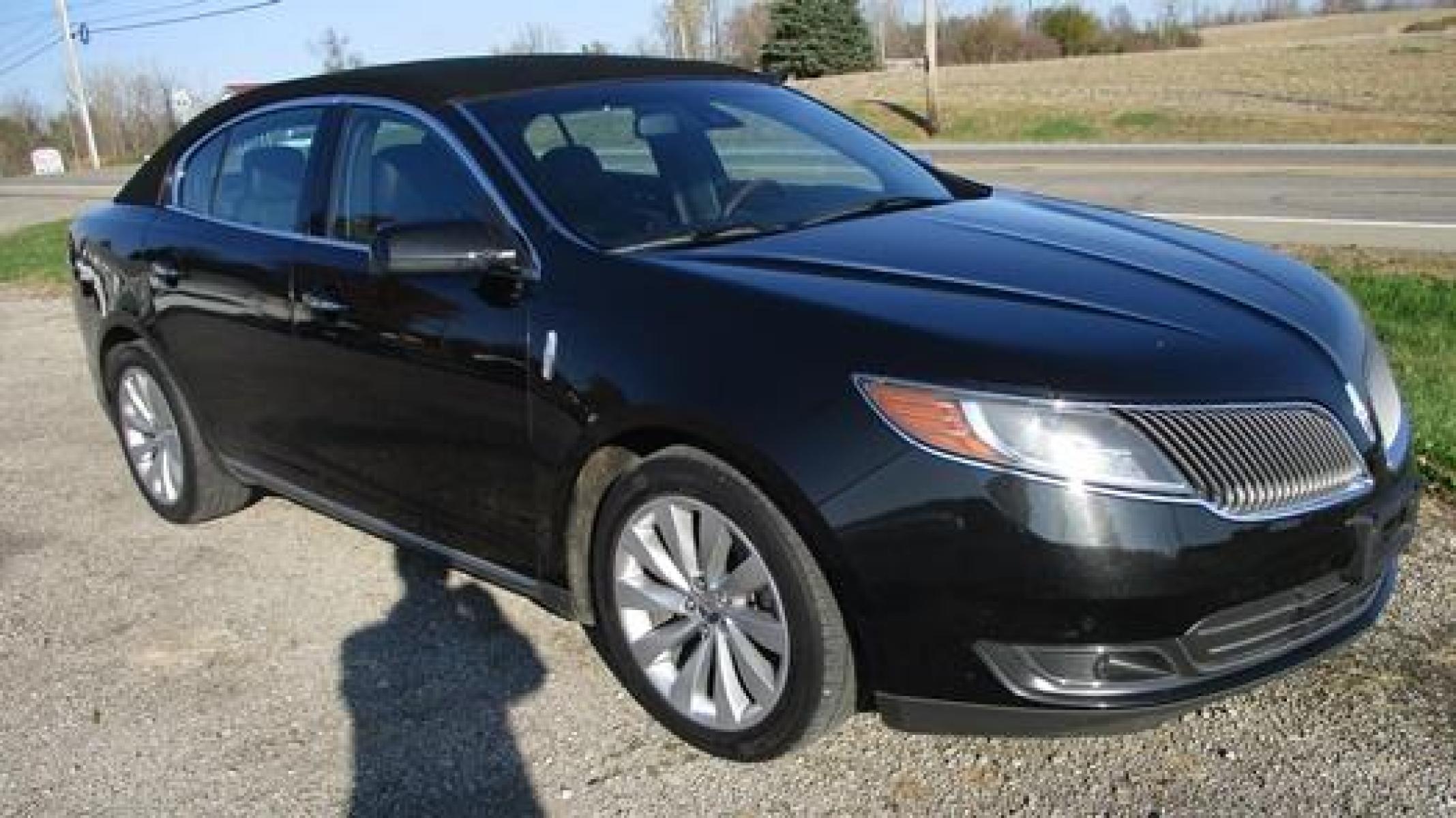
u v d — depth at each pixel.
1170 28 62.06
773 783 3.23
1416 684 3.48
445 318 3.69
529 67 4.38
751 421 3.00
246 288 4.45
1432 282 8.22
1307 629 3.01
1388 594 3.32
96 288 5.32
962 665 2.86
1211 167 19.53
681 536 3.30
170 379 5.01
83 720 3.74
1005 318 3.00
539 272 3.51
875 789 3.18
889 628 2.90
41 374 8.10
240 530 5.13
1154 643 2.76
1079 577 2.71
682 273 3.30
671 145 4.09
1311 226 12.52
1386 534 3.10
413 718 3.63
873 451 2.86
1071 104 33.69
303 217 4.32
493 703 3.68
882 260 3.40
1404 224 12.45
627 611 3.47
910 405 2.83
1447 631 3.73
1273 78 36.84
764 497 3.06
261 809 3.26
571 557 3.59
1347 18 81.38
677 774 3.30
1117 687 2.79
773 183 4.10
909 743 3.36
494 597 4.34
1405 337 6.57
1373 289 7.93
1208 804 3.05
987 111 33.47
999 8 63.19
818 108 4.81
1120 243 3.68
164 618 4.36
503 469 3.65
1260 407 2.88
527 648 3.98
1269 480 2.82
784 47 54.75
